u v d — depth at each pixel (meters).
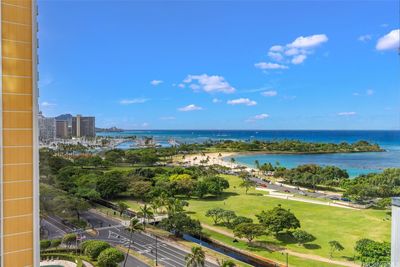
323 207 128.38
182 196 148.62
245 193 155.75
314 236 94.94
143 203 133.62
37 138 32.25
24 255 31.47
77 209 107.69
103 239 90.00
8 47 30.38
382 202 123.00
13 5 30.73
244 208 129.88
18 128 31.00
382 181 139.12
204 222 109.00
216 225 105.50
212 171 189.88
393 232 22.80
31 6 31.78
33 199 31.97
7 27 30.36
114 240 89.31
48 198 109.81
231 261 71.62
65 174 152.25
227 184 152.88
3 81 30.06
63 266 69.62
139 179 149.88
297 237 88.31
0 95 29.88
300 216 116.31
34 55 31.89
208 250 84.31
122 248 82.94
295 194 154.00
